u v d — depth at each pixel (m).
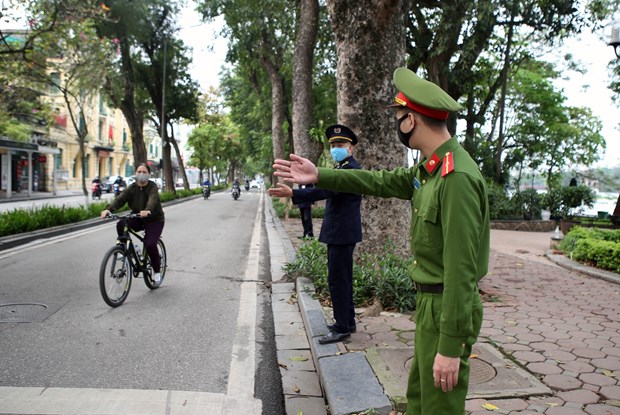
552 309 5.55
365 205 6.07
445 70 16.38
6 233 10.90
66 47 13.51
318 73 20.06
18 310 5.44
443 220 1.86
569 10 14.73
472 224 1.81
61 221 13.35
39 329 4.81
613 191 31.16
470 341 1.95
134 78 23.45
